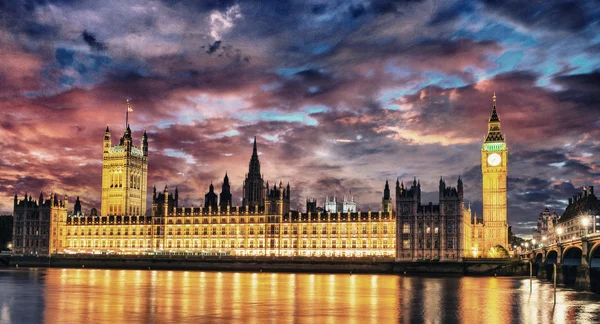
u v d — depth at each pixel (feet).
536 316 375.45
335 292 530.27
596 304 436.35
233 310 399.44
